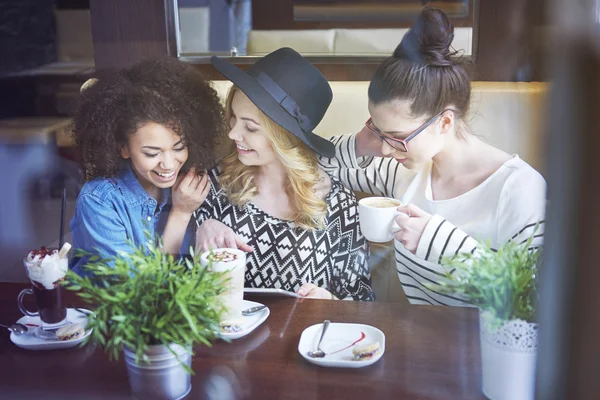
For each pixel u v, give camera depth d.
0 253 1.11
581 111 0.67
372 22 0.98
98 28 1.03
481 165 1.02
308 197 1.16
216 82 1.08
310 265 1.22
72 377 0.91
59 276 0.96
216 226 1.17
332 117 1.09
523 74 0.92
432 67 1.00
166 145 1.10
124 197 1.10
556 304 0.70
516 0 0.91
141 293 0.79
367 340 0.95
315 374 0.89
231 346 0.95
